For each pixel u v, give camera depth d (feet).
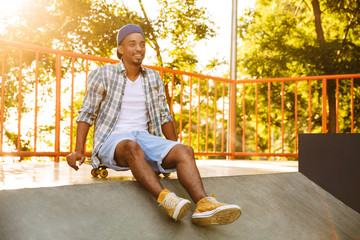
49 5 49.90
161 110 9.33
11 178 8.71
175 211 6.59
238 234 7.71
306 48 56.18
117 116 8.67
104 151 8.41
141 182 7.30
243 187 9.58
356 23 57.41
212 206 6.75
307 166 12.58
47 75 51.75
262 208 9.12
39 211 6.10
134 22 53.11
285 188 10.84
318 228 9.64
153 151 8.02
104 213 6.66
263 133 70.03
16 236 5.54
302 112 59.88
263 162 19.11
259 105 63.41
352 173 11.85
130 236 6.46
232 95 21.04
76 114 58.34
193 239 6.98
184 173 7.32
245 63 61.36
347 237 9.97
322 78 19.29
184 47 59.31
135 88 8.91
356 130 55.31
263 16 64.75
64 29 50.03
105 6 52.01
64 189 6.72
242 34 65.36
